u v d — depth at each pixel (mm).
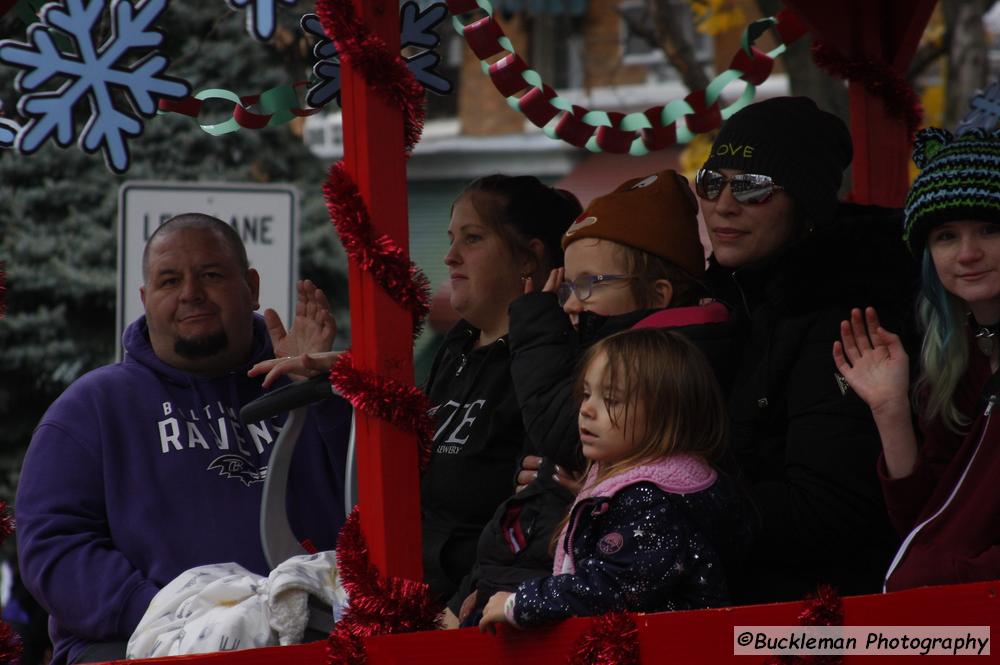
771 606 6883
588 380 7484
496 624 7160
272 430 10500
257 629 8328
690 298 8938
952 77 19250
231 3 7586
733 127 8906
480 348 9945
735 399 8312
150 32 8680
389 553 7516
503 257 10062
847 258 8258
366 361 7621
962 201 7340
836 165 8992
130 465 10109
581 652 6922
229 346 10602
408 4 10961
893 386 7516
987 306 7461
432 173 42156
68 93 8680
